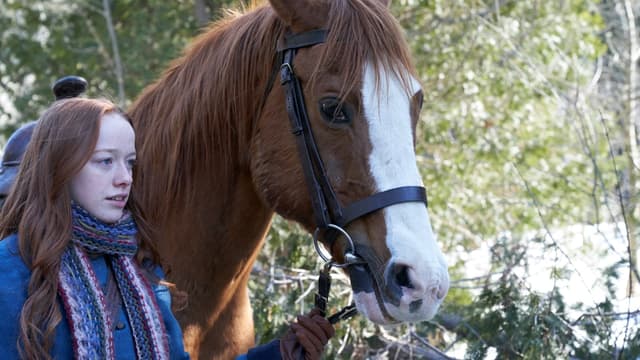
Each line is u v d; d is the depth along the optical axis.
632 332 4.07
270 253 4.80
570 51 8.24
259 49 2.92
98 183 2.27
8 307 2.15
